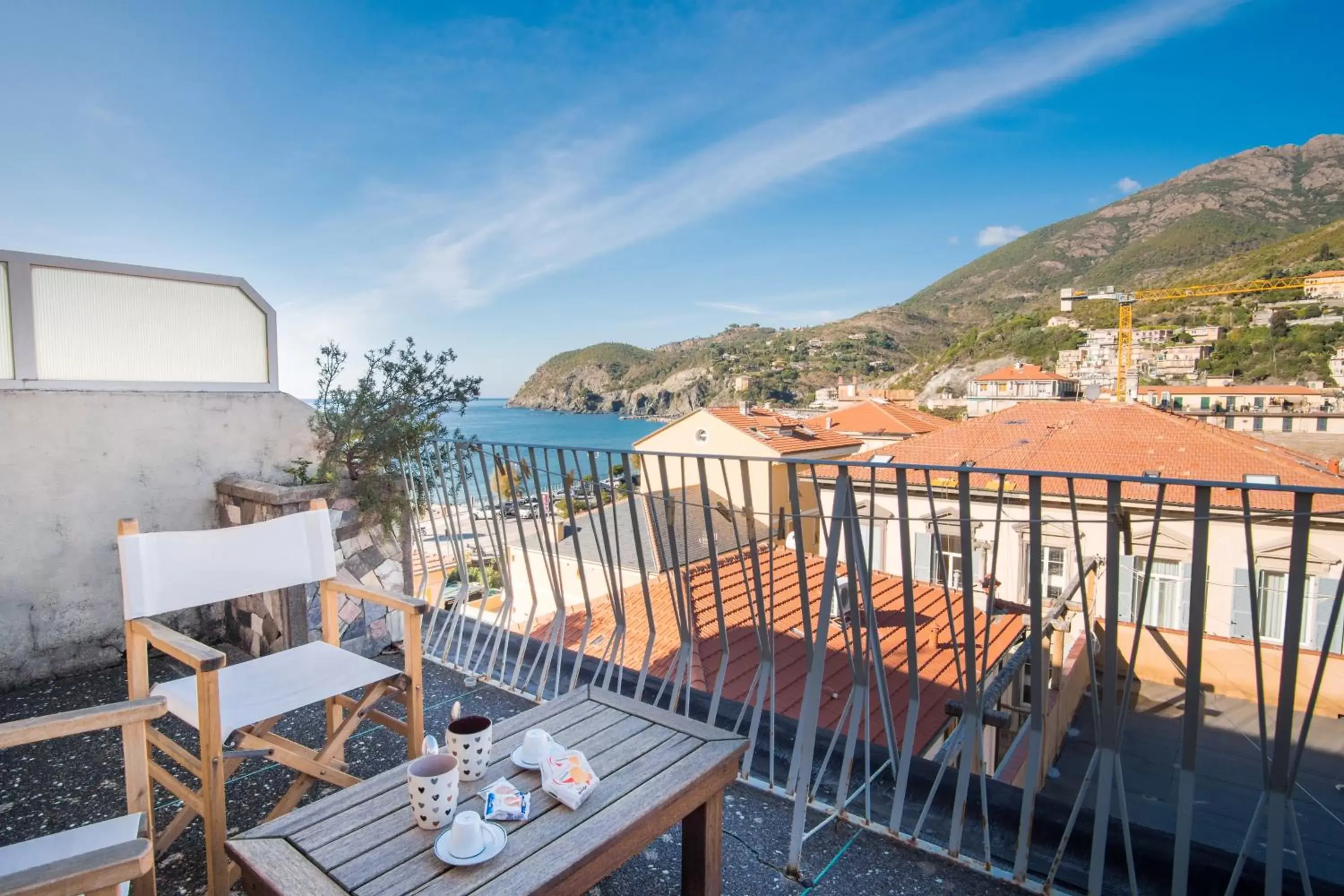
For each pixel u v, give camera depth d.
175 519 3.75
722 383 143.62
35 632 3.38
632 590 9.70
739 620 8.11
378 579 3.88
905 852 2.12
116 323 3.58
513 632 3.91
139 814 1.50
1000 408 71.81
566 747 1.75
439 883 1.24
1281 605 12.20
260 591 2.54
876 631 2.19
